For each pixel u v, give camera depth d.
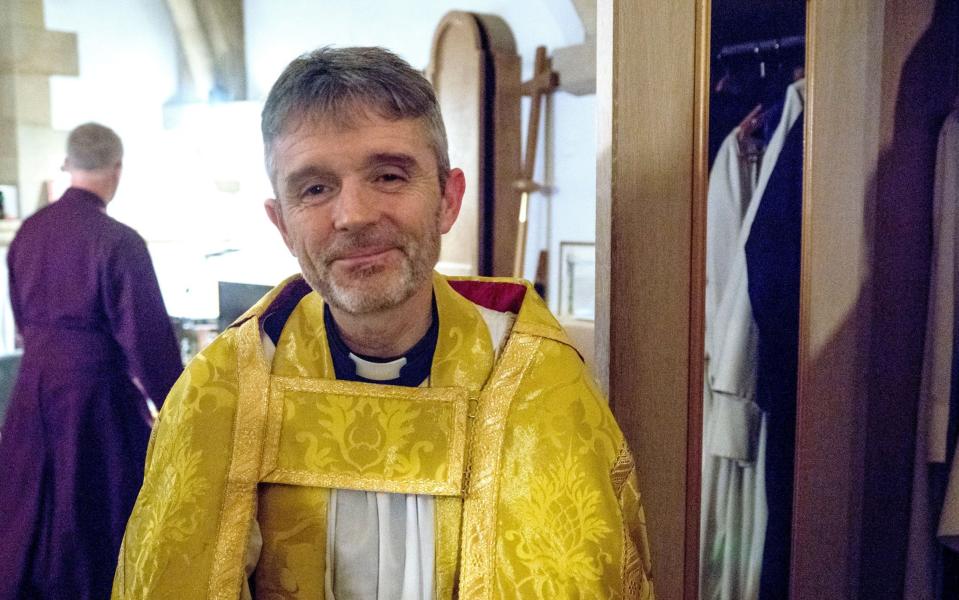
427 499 0.81
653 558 1.15
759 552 1.47
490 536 0.78
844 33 1.45
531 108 2.36
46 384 1.93
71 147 1.90
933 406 1.67
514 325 0.87
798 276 1.45
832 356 1.51
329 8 3.03
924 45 1.67
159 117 3.22
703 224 1.15
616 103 1.06
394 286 0.74
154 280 1.95
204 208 3.14
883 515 1.74
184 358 2.42
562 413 0.82
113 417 1.97
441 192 0.78
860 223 1.55
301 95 0.73
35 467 1.95
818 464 1.51
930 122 1.71
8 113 2.84
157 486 0.82
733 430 1.39
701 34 1.11
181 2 3.10
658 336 1.13
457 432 0.81
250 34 3.27
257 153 3.04
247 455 0.81
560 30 2.37
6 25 2.82
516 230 2.47
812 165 1.41
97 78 3.04
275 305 0.90
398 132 0.73
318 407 0.82
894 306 1.69
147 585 0.77
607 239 1.08
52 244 1.91
